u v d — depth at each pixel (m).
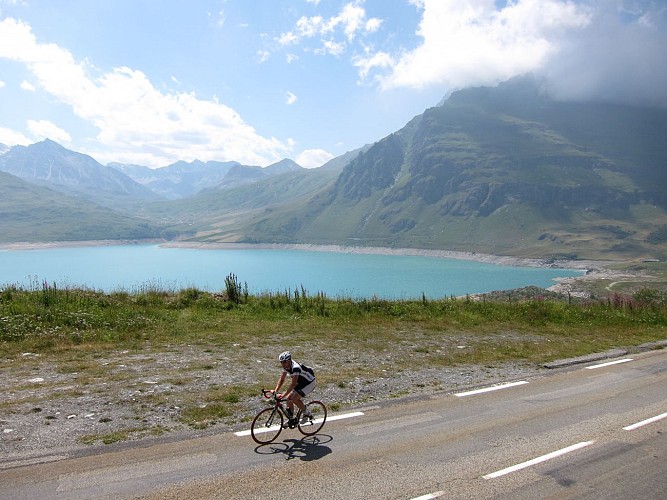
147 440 8.41
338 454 8.27
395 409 10.65
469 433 9.40
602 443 9.05
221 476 7.27
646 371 14.73
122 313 19.12
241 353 15.19
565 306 27.80
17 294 20.47
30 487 6.68
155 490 6.77
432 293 135.88
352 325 21.12
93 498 6.48
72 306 19.22
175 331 17.70
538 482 7.48
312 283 172.50
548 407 11.10
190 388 11.34
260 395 11.12
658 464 8.22
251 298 24.91
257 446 8.45
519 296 40.56
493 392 12.21
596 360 16.28
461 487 7.25
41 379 11.55
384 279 194.62
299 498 6.75
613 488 7.35
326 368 13.84
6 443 7.98
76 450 7.87
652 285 159.75
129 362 13.45
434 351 16.97
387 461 8.05
